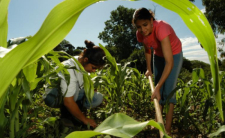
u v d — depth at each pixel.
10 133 1.20
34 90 1.42
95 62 1.78
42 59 1.10
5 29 0.76
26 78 1.09
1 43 0.75
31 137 1.68
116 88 2.22
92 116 2.30
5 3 0.66
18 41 1.02
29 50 0.45
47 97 2.06
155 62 2.47
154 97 1.86
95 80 2.05
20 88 1.15
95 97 2.46
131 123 0.47
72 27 0.47
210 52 0.48
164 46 1.88
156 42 2.16
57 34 0.47
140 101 3.16
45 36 0.45
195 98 2.71
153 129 2.20
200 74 1.94
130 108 3.08
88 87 1.31
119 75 2.17
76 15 0.46
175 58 2.11
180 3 0.46
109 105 2.63
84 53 1.82
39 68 1.33
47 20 0.45
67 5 0.45
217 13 16.20
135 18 1.98
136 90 3.39
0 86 0.45
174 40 2.07
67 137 0.44
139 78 3.16
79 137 0.45
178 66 2.12
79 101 2.41
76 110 1.86
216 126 1.94
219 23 16.67
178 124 2.29
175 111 2.67
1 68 0.44
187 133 2.10
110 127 0.47
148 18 1.94
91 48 1.80
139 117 2.69
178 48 2.11
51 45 0.47
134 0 0.49
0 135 0.88
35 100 2.29
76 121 2.06
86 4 0.46
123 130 0.45
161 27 1.90
